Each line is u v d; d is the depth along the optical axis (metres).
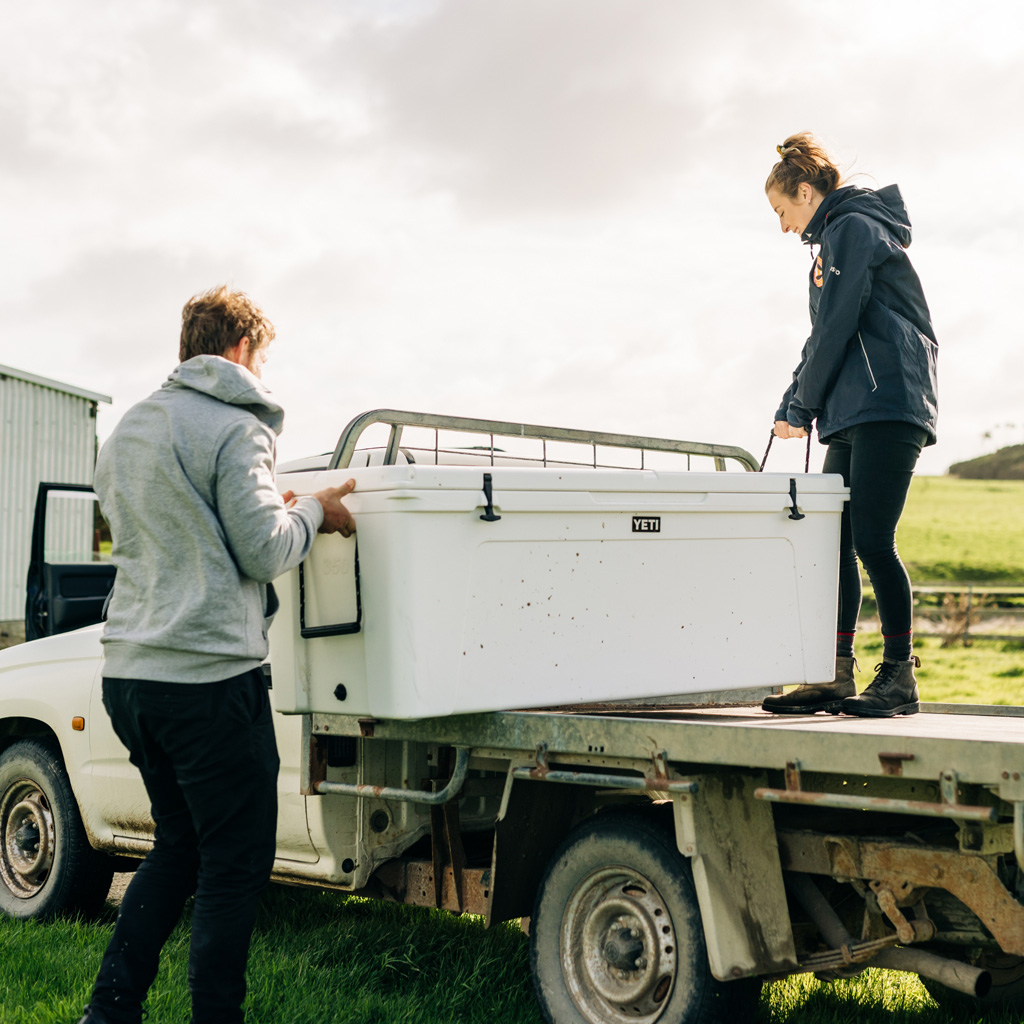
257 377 3.03
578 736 3.02
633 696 3.36
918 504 70.81
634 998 2.99
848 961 2.93
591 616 3.30
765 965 2.84
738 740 2.74
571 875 3.19
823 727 2.81
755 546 3.66
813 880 3.11
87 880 4.68
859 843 2.88
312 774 3.63
